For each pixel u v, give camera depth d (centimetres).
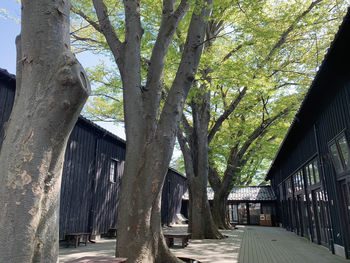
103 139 1129
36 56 212
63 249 788
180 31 972
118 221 467
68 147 897
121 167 1281
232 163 1555
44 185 203
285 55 1109
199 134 1170
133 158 482
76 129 949
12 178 193
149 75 535
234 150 1606
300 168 1155
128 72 518
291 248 860
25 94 210
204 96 1214
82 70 219
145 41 807
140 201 464
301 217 1227
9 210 188
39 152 199
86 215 984
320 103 784
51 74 211
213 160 1592
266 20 801
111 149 1193
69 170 896
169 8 569
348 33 488
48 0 223
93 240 1002
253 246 894
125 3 551
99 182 1080
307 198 1068
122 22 723
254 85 898
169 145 499
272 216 2025
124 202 467
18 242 185
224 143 1531
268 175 2219
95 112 1488
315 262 632
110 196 1166
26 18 222
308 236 1095
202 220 1095
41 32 216
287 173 1504
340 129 659
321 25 952
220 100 1243
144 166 479
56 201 214
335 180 725
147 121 502
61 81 206
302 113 880
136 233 453
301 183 1168
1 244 183
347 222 682
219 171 2045
